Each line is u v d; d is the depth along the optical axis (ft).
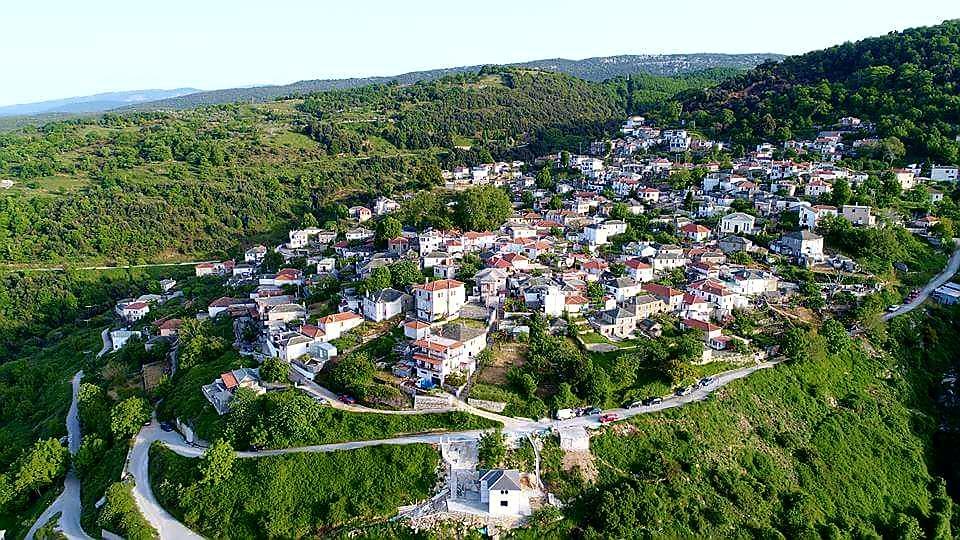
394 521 385.70
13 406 643.86
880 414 519.19
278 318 601.62
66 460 498.28
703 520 407.44
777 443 475.72
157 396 551.18
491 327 551.59
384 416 452.35
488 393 469.98
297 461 421.59
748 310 600.80
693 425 464.24
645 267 648.38
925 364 578.66
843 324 591.78
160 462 451.53
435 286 564.71
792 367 535.60
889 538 438.40
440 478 408.26
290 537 389.19
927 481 481.46
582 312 586.45
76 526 428.15
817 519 430.20
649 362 507.30
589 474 417.28
